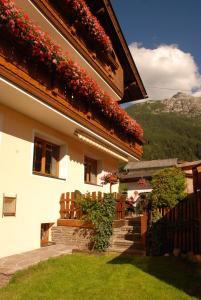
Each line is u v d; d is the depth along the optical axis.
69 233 11.94
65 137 13.59
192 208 10.88
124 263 9.54
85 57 14.38
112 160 18.97
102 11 16.17
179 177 11.91
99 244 11.05
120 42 18.25
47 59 9.95
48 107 10.38
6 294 7.05
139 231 12.56
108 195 11.73
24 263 8.93
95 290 7.26
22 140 10.84
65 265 9.08
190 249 10.59
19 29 8.63
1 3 7.96
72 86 11.55
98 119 14.20
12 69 8.66
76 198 12.37
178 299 6.66
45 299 6.73
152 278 8.07
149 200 12.06
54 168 13.43
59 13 12.30
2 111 10.05
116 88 18.42
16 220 10.33
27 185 10.97
